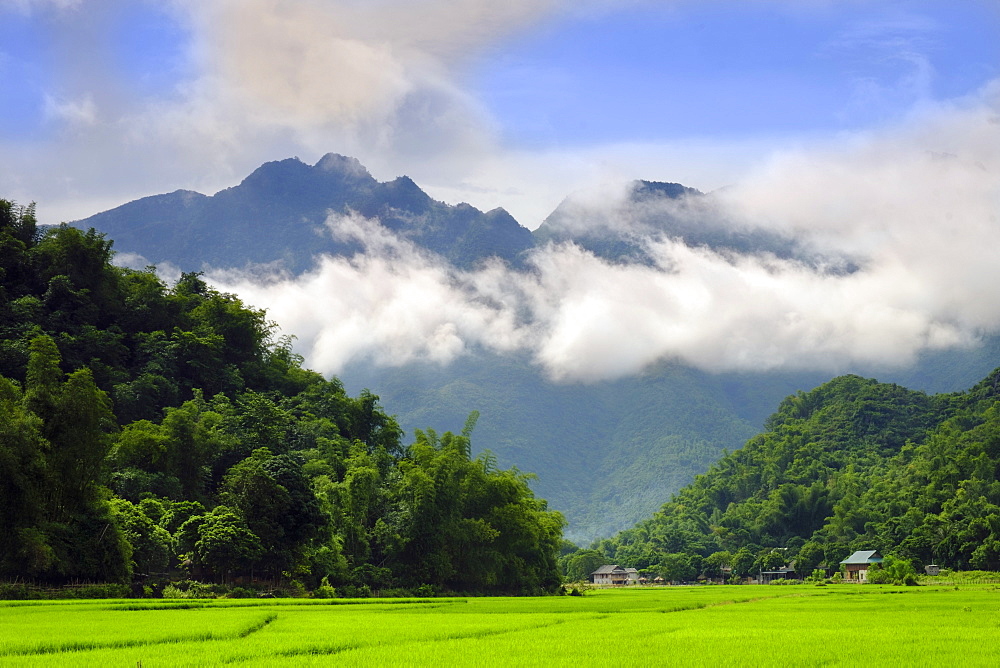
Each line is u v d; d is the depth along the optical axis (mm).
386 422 189125
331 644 52938
